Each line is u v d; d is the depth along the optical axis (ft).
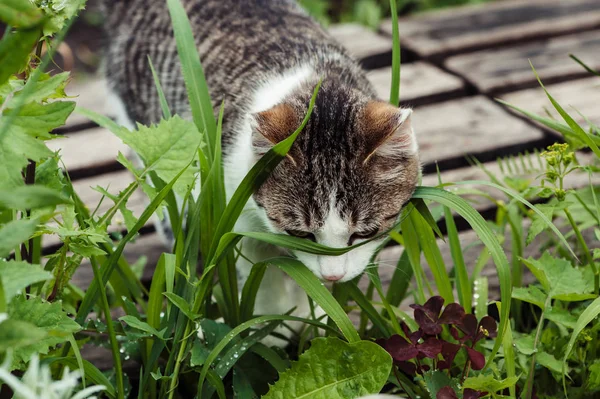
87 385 2.87
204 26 3.67
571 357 3.00
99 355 3.23
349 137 3.05
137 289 3.17
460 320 2.85
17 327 2.39
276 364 2.93
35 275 2.49
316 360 2.80
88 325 2.92
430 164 3.84
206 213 2.99
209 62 3.55
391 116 3.04
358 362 2.78
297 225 3.08
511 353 2.88
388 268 3.51
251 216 3.17
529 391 2.89
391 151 3.06
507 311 2.80
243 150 3.18
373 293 3.42
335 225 3.05
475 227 2.85
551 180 3.05
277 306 3.34
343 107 3.10
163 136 2.89
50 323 2.69
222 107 2.95
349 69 3.41
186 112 3.58
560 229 3.50
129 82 3.89
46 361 2.76
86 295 2.90
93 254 2.79
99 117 3.07
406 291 3.26
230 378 3.09
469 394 2.79
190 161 2.88
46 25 2.55
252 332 3.02
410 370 2.86
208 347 2.94
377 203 3.07
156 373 2.90
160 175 2.87
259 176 2.87
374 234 3.11
